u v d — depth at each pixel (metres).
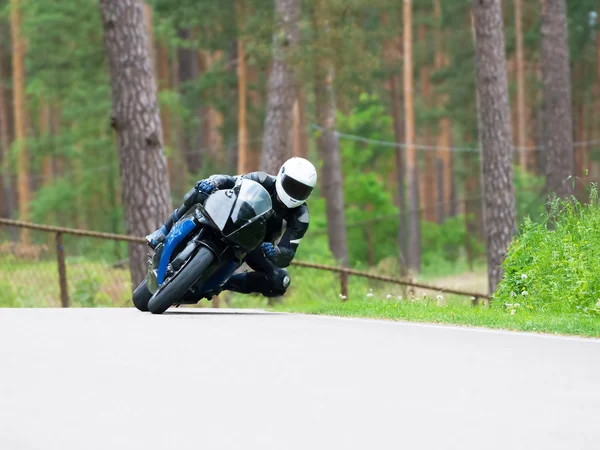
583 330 20.83
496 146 46.00
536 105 128.38
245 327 20.75
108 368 15.46
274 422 12.09
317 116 85.00
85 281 39.25
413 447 10.98
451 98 122.81
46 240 64.50
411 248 105.81
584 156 136.50
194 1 98.44
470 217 128.38
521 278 28.06
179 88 113.75
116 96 38.06
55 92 101.81
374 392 13.96
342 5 68.00
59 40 97.19
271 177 24.11
